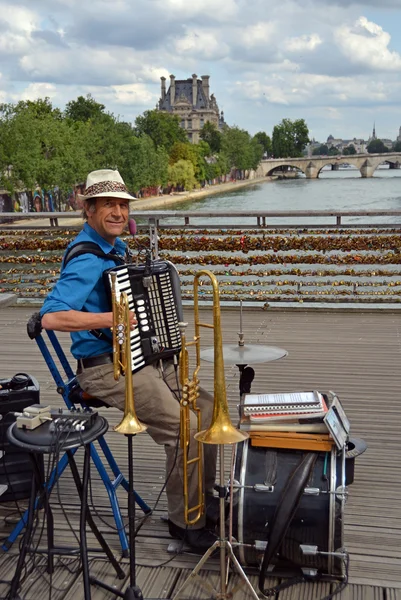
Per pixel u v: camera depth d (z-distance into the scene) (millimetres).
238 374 5957
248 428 2902
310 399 2965
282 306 8602
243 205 69188
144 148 73688
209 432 2631
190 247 9094
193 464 3031
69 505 3629
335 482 2775
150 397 3049
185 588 2889
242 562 2938
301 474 2785
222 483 2691
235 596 2830
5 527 3418
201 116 173500
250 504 2832
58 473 3143
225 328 7621
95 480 3916
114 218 3061
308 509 2775
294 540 2803
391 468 4039
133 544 2660
